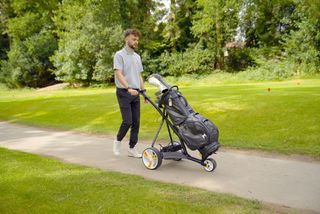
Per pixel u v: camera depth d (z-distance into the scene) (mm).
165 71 30438
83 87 29375
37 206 3684
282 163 5328
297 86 15008
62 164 5363
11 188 4250
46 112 11766
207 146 4793
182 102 5039
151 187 4242
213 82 25984
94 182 4445
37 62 32969
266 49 28859
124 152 6375
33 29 34438
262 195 4043
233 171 5000
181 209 3541
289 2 28797
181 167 5281
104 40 27766
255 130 7258
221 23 29484
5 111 13055
